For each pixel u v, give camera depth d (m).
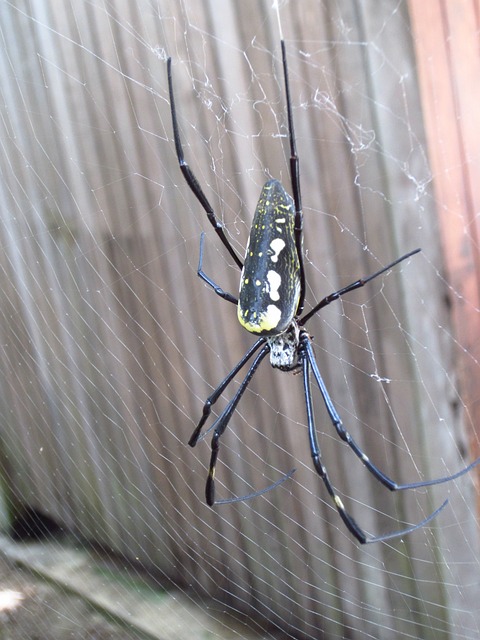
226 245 0.13
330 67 0.15
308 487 0.17
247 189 0.16
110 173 0.18
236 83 0.16
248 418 0.18
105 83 0.18
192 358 0.18
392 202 0.15
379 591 0.17
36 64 0.19
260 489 0.18
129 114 0.18
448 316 0.14
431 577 0.16
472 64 0.14
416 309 0.15
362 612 0.17
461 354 0.14
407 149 0.15
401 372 0.15
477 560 0.15
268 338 0.15
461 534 0.15
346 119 0.15
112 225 0.19
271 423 0.18
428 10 0.14
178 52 0.17
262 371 0.17
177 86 0.17
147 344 0.19
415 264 0.15
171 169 0.17
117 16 0.17
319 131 0.16
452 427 0.15
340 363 0.16
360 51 0.15
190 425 0.19
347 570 0.17
